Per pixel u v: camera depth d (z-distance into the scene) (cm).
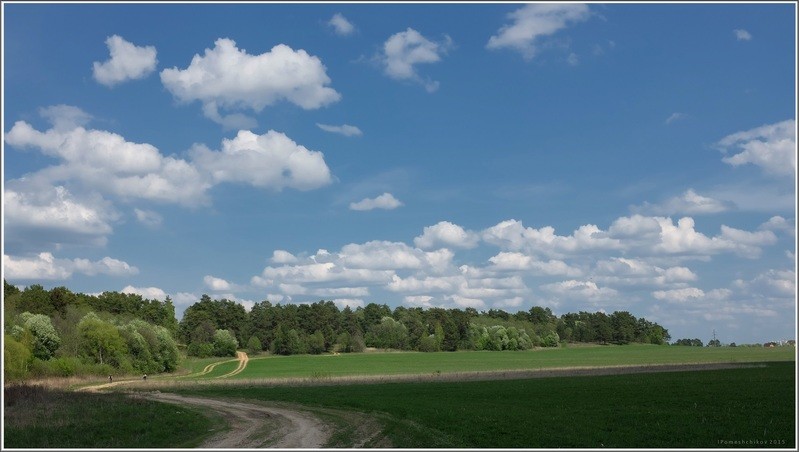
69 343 10244
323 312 19750
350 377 8194
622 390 5172
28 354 8556
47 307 13125
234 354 17062
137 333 11288
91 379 8794
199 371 11994
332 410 4194
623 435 3075
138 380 8694
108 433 3045
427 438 2986
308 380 7700
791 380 5528
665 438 3000
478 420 3519
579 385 5822
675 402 4262
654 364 10744
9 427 3169
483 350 19975
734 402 4162
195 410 4212
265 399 5069
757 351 16575
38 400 4234
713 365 9344
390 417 3731
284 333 18200
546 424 3397
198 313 18788
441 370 10612
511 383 6356
